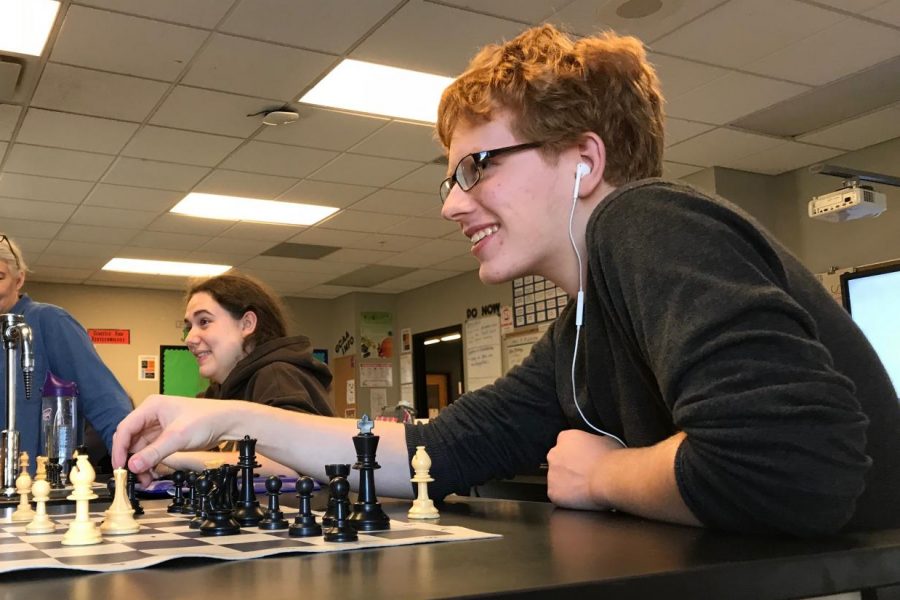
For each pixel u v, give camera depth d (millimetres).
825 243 4672
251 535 659
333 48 3115
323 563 493
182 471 997
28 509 950
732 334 566
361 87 3496
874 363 695
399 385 8547
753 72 3436
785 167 4824
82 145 4078
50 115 3682
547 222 821
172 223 5629
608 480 738
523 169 815
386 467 961
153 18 2838
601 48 849
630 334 708
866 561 491
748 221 639
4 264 2160
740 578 447
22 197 4930
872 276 2641
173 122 3812
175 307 8078
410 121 3891
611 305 729
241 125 3875
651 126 852
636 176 830
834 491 532
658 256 632
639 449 746
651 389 743
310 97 3580
